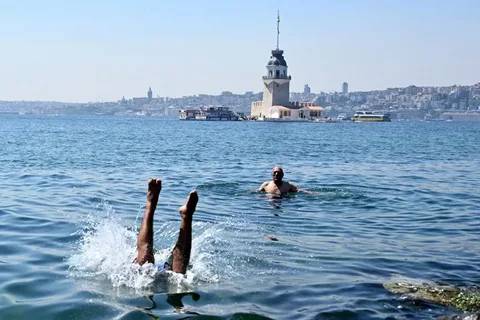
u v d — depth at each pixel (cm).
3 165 3038
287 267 986
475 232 1370
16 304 779
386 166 3381
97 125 14025
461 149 5431
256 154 4266
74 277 895
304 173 2861
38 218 1411
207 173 2758
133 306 775
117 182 2298
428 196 2045
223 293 834
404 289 877
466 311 791
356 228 1386
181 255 905
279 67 19012
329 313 768
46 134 7825
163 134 8662
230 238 1205
